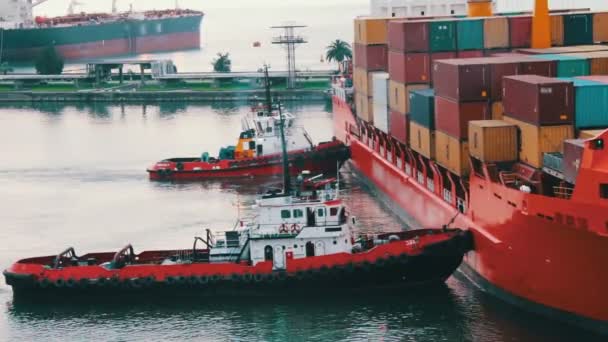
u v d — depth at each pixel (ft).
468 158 428.97
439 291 403.75
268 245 403.95
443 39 524.11
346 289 402.31
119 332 374.22
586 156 327.06
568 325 351.46
